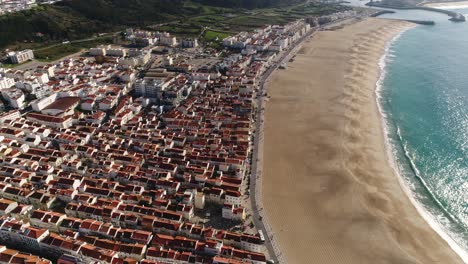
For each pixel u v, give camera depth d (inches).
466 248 5905.5
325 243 5826.8
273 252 5605.3
